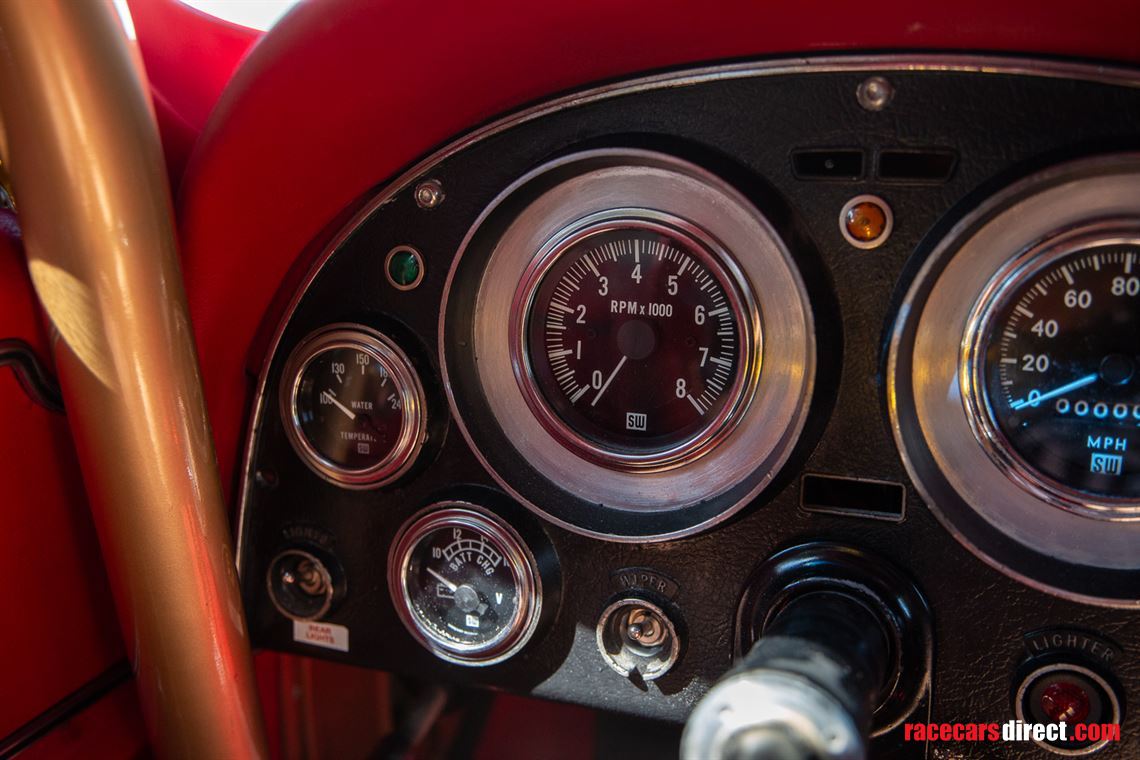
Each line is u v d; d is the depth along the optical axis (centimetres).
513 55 38
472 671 45
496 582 44
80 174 33
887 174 38
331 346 44
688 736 30
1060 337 38
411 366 43
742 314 40
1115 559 39
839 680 30
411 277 43
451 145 42
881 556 40
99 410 35
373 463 44
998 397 39
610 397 43
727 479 42
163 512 36
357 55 38
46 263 34
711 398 42
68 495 39
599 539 43
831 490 40
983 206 37
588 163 41
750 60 39
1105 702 38
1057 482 38
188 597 36
